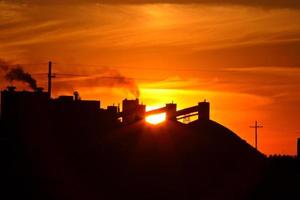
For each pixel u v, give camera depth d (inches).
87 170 4778.5
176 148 5255.9
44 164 4808.1
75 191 4581.7
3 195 4387.3
